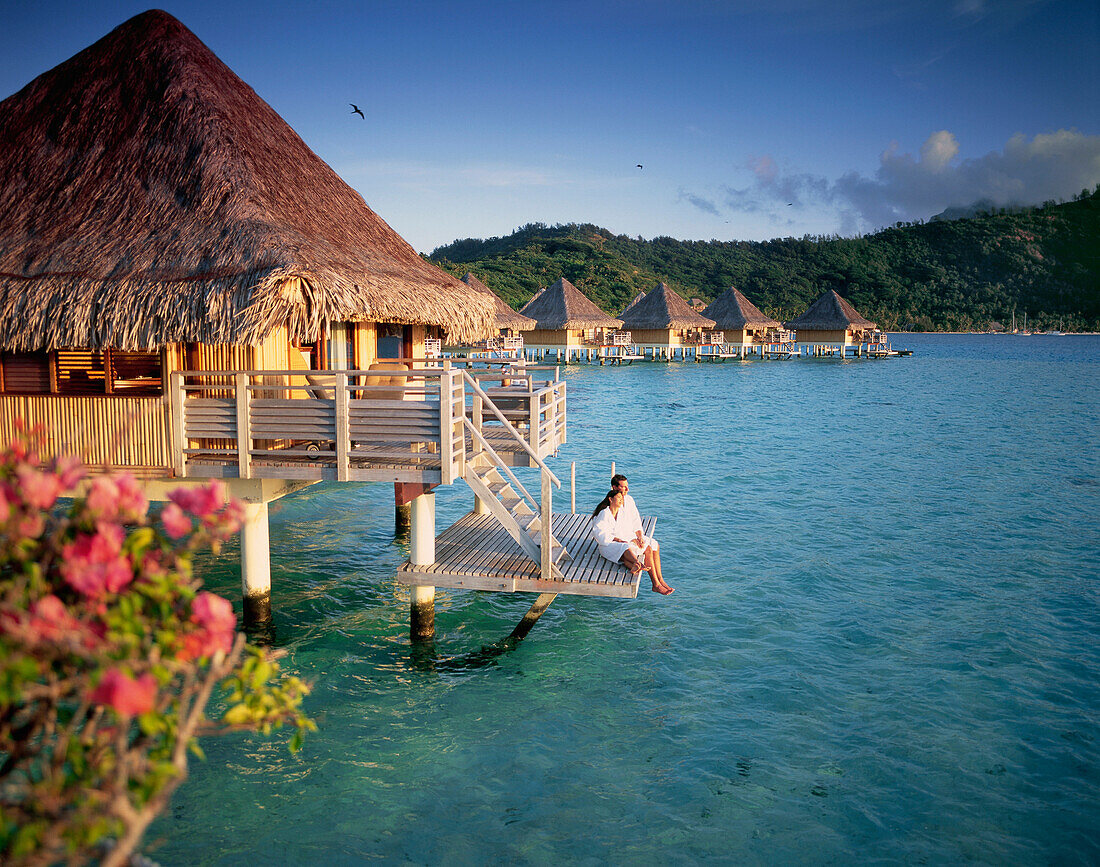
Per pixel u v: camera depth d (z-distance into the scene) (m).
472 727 7.55
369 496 16.95
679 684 8.39
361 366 12.02
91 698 2.17
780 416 31.17
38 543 2.76
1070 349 110.88
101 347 8.06
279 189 9.88
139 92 10.16
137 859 2.71
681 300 67.94
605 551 9.29
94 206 9.31
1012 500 16.84
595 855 5.73
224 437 9.02
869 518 15.25
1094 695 8.05
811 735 7.35
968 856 5.70
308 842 5.86
